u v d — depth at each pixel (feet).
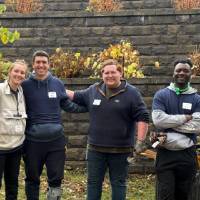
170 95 18.43
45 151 19.02
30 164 19.01
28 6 39.68
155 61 35.01
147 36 35.60
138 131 18.43
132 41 35.70
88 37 36.06
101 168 18.53
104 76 18.17
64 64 30.76
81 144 28.12
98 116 18.34
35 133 18.78
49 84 19.17
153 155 24.85
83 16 36.17
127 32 35.81
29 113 18.98
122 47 31.22
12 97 18.48
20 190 23.94
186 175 18.30
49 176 19.21
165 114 18.10
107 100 18.25
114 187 18.44
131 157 19.22
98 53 34.50
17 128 18.37
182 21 35.47
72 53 34.06
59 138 19.15
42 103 18.94
